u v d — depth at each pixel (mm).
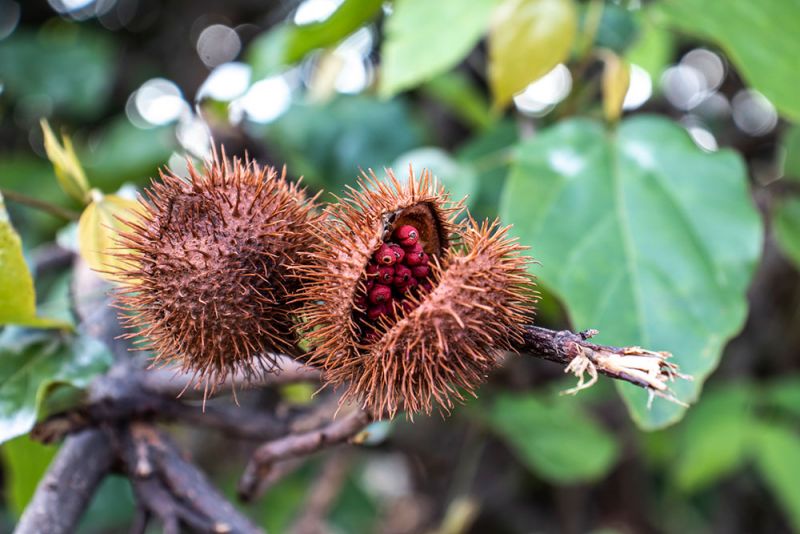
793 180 325
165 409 227
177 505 219
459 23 266
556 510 469
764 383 440
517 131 332
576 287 230
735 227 237
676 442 418
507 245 179
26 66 414
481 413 356
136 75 458
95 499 400
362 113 356
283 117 348
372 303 189
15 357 223
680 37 421
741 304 227
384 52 271
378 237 185
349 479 516
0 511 393
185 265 186
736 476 487
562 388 376
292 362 203
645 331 224
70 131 439
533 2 251
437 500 435
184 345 192
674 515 487
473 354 175
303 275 193
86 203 228
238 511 224
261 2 461
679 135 253
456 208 192
